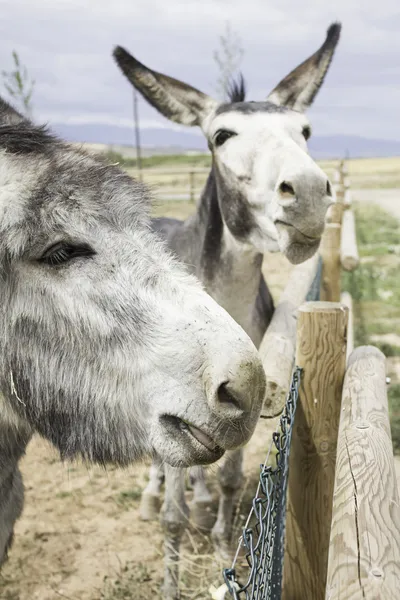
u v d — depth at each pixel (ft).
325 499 8.69
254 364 5.91
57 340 6.40
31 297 6.34
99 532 14.65
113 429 6.49
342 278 36.35
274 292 31.83
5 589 12.64
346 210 37.11
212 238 12.32
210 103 13.07
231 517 13.67
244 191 11.25
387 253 44.98
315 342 8.37
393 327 27.73
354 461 5.93
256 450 17.48
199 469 14.11
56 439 6.87
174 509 11.72
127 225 6.50
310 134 12.15
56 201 6.17
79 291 6.23
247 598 5.07
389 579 4.21
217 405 5.82
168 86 13.02
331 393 8.47
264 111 11.65
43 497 16.05
